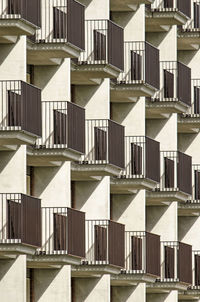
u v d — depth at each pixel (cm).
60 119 8256
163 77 9669
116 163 8806
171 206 9819
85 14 8906
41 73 8438
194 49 10350
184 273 9750
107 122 8781
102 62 8688
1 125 7794
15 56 7988
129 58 9250
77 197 8900
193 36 10112
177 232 10169
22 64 7988
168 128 9844
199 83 10369
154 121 9856
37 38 8269
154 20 9688
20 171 7981
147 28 9812
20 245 7781
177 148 10331
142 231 9156
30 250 7881
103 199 8894
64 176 8444
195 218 10369
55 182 8438
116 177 9156
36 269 8450
